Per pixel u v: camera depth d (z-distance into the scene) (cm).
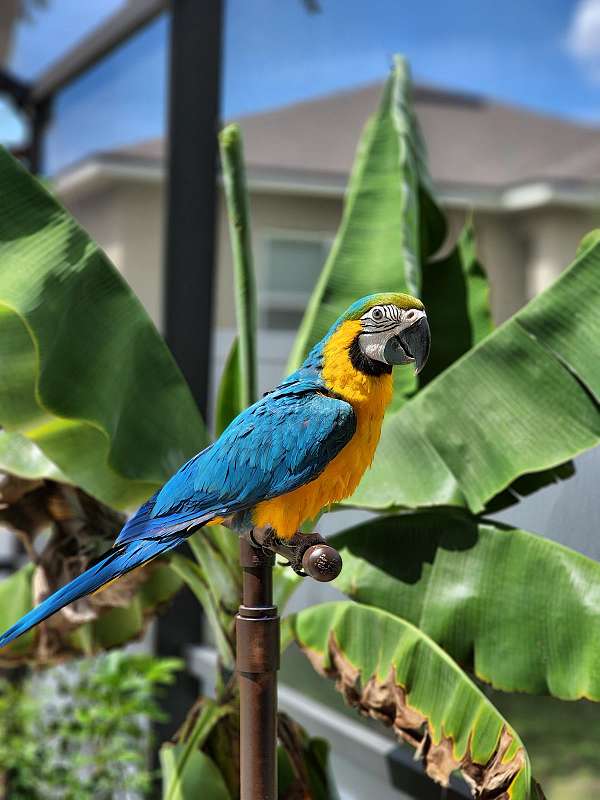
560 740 305
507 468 238
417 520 255
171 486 199
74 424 240
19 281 220
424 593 247
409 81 327
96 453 246
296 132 446
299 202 447
